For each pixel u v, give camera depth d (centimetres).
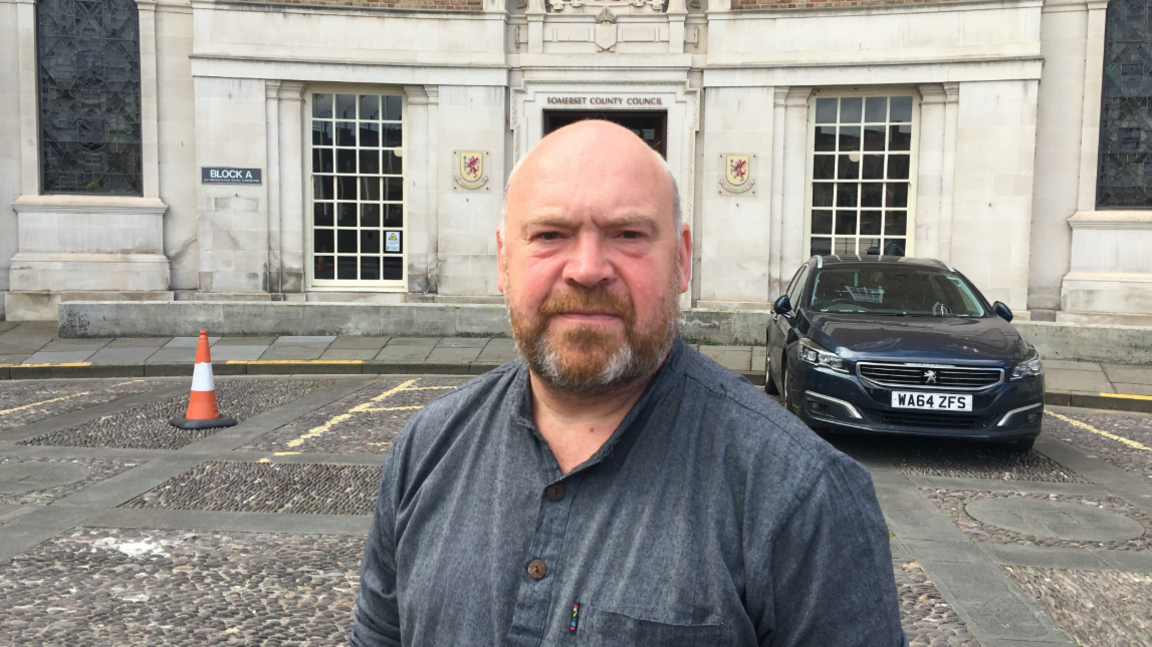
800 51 1292
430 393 934
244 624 372
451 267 1364
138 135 1391
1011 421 650
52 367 1049
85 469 616
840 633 113
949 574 435
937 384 650
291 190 1367
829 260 859
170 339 1207
